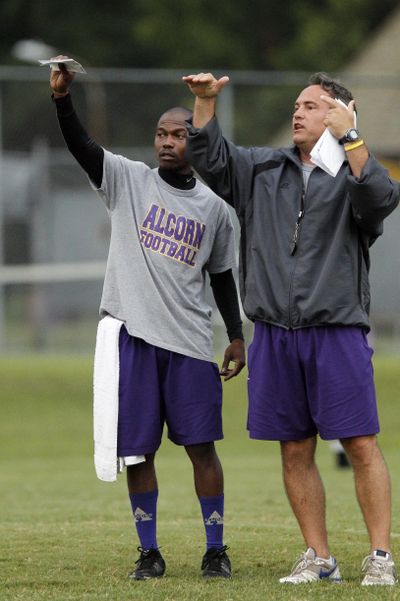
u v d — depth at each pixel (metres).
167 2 129.00
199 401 20.50
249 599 17.77
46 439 56.59
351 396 19.14
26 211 75.88
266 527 25.98
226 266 21.53
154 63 129.88
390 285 74.25
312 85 19.89
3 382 64.44
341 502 30.95
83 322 76.38
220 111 70.12
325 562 19.55
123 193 20.67
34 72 82.50
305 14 130.88
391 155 88.94
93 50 130.50
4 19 133.50
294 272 19.30
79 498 33.97
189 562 21.83
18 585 19.56
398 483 34.81
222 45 128.12
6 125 107.38
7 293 75.75
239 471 42.00
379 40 109.94
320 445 53.53
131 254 20.55
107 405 20.22
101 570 20.95
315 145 19.16
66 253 76.06
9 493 35.75
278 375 19.55
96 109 91.19
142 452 20.23
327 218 19.30
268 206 19.64
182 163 20.70
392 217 74.31
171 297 20.47
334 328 19.25
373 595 17.84
